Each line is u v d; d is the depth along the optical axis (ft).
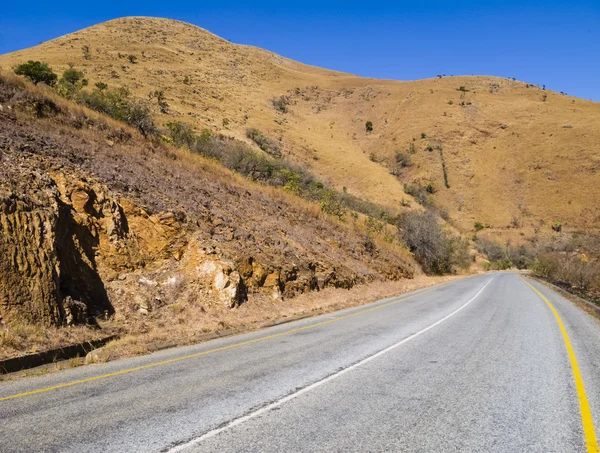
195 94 270.46
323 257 63.41
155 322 32.42
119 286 34.68
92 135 55.16
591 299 60.80
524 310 46.19
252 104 317.83
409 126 352.90
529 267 211.00
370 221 119.55
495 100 398.01
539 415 14.57
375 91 445.78
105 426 13.43
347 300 53.06
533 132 324.60
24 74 98.53
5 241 25.99
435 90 420.36
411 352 24.86
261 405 15.55
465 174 296.71
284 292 47.62
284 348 26.25
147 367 21.58
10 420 13.97
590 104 384.27
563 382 18.67
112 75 241.14
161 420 13.98
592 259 86.22
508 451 11.73
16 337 23.12
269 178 112.47
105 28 378.32
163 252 40.45
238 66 428.97
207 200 54.75
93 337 27.22
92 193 37.73
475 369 20.94
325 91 451.94
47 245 28.66
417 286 82.07
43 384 18.47
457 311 44.91
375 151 334.03
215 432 12.95
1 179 29.81
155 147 68.44
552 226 248.11
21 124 45.32
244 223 55.72
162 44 378.73
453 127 340.80
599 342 28.68
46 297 26.71
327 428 13.30
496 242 244.22
